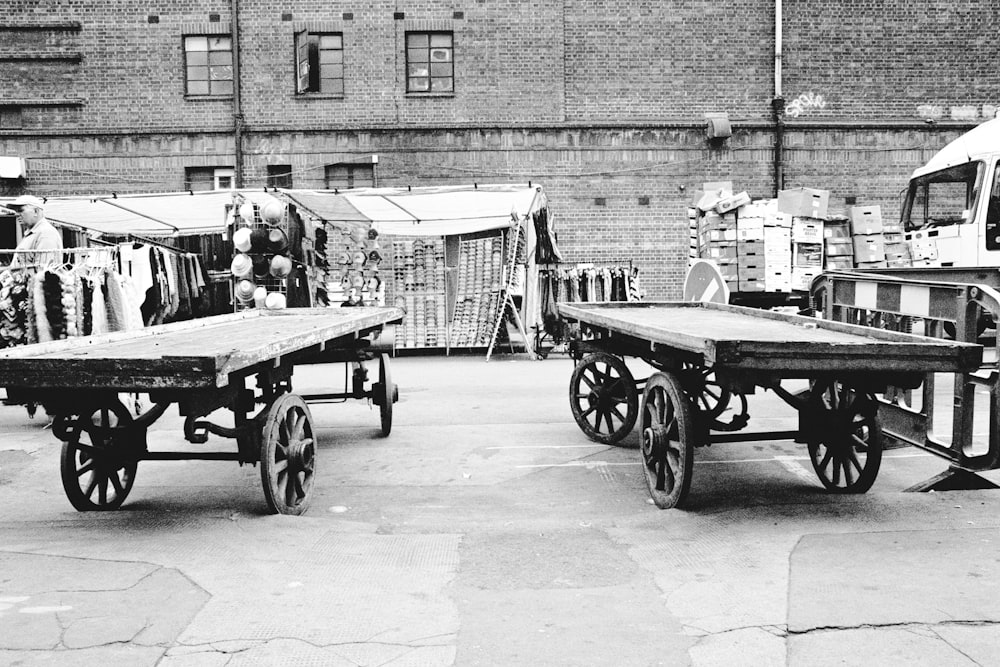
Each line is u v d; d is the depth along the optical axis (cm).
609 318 610
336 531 461
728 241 1355
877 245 1355
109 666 286
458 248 1527
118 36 1664
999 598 337
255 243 1070
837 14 1722
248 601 347
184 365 390
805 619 320
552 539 442
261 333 585
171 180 1678
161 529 461
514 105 1689
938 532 427
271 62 1677
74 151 1664
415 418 862
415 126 1673
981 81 1741
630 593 356
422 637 311
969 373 476
